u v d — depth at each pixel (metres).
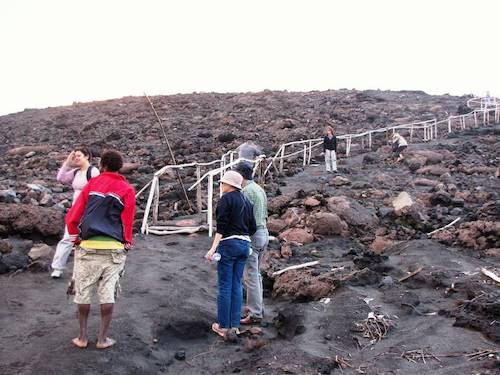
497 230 9.39
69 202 11.94
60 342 5.59
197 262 8.86
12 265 7.79
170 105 42.38
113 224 5.30
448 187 14.48
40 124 40.28
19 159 24.19
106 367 5.21
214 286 7.97
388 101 39.41
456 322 6.15
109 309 5.33
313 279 7.64
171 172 17.50
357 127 29.67
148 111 40.22
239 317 6.35
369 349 5.83
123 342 5.68
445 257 8.65
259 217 6.57
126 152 23.94
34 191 12.28
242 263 6.30
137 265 8.39
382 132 27.59
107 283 5.29
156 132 30.16
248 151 11.00
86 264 5.26
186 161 19.97
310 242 10.28
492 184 15.28
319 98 41.22
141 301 6.85
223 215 6.05
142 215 11.93
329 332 6.18
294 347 5.85
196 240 10.13
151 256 8.98
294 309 6.74
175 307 6.75
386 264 8.46
